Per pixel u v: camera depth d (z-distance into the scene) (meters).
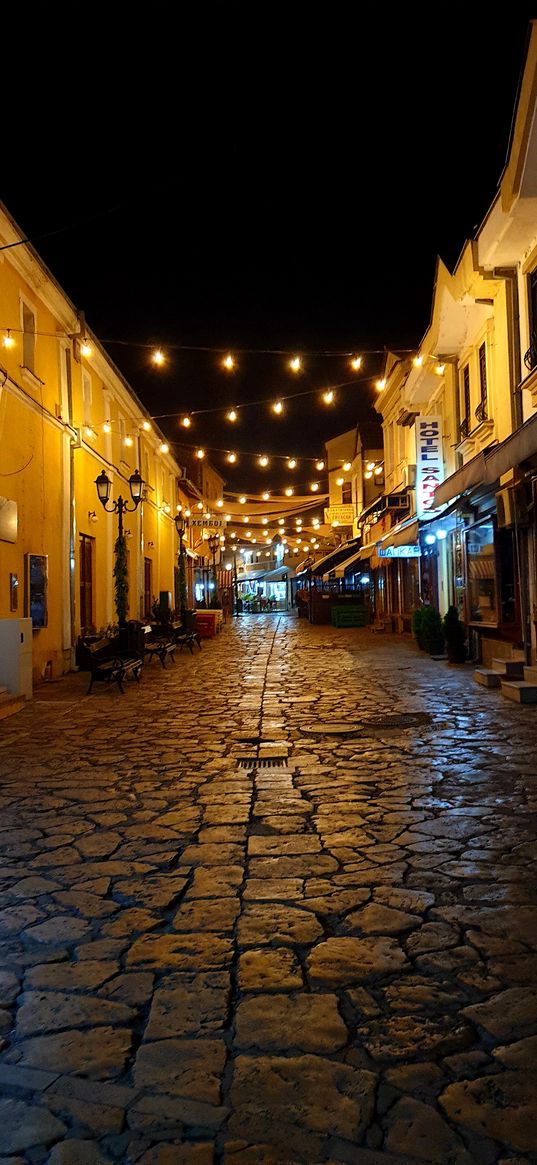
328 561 34.75
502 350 11.62
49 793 5.88
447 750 6.95
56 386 14.09
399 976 3.02
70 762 6.93
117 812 5.34
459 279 12.32
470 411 14.60
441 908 3.64
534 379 10.50
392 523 23.83
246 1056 2.52
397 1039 2.59
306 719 8.84
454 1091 2.31
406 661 15.12
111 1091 2.36
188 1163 2.05
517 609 11.27
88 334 15.40
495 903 3.69
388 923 3.49
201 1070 2.45
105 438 18.38
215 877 4.11
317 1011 2.78
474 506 12.53
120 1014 2.80
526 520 10.02
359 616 29.66
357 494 37.09
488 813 5.08
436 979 2.98
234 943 3.35
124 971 3.13
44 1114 2.27
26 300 12.41
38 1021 2.77
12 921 3.64
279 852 4.47
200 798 5.65
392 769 6.34
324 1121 2.20
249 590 74.19
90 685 11.56
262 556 68.00
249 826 4.96
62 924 3.59
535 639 10.16
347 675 13.09
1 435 11.27
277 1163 2.04
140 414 23.00
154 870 4.24
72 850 4.59
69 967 3.18
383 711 9.15
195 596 39.00
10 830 5.00
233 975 3.07
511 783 5.78
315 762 6.69
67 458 14.58
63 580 14.40
